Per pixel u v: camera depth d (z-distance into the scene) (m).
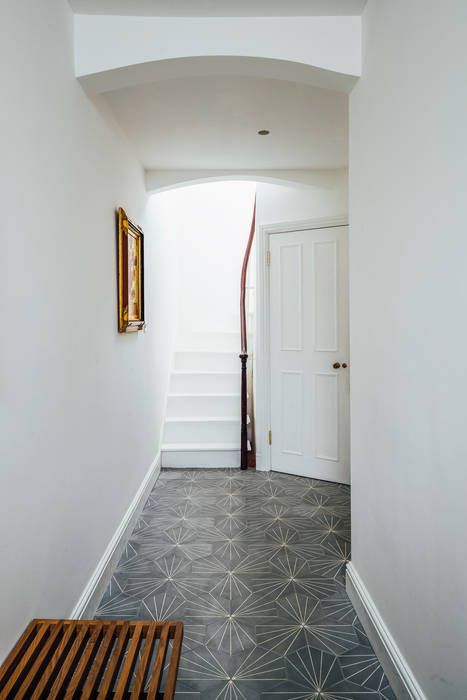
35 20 1.53
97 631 1.43
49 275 1.63
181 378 4.96
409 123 1.46
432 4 1.29
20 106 1.40
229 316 5.99
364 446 1.99
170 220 5.16
